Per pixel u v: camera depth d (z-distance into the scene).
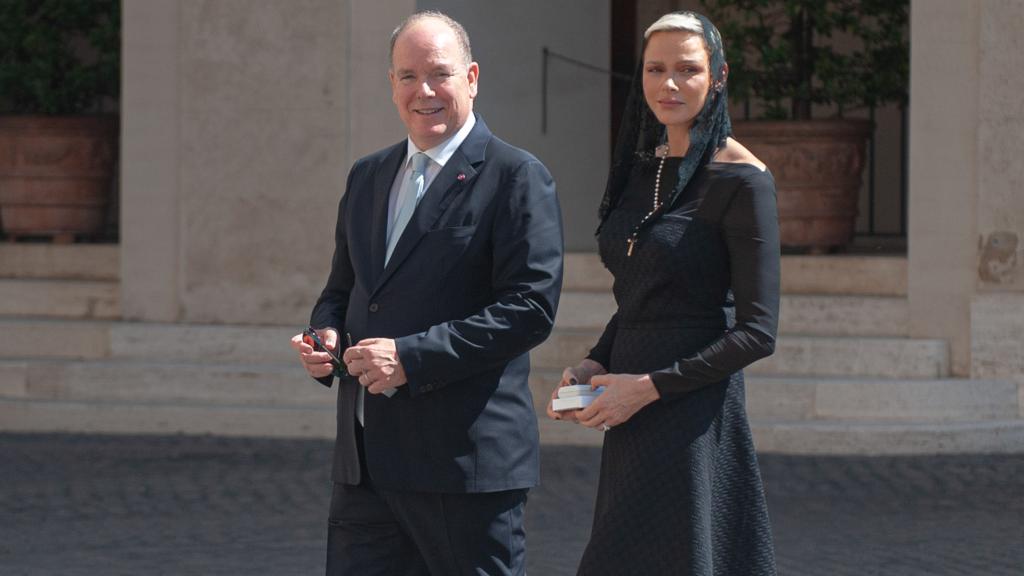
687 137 7.21
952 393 16.70
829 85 19.61
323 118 18.80
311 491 14.98
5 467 16.05
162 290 19.36
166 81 19.23
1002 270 17.06
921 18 17.28
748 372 17.53
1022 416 17.00
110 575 11.81
